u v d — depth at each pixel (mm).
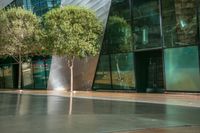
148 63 31844
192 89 27281
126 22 32031
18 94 36750
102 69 34844
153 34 29797
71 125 13891
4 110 20391
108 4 33781
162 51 29203
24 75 49000
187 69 27547
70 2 38875
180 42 27859
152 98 25281
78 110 19312
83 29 33375
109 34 33781
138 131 12219
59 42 33250
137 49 31188
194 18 26797
